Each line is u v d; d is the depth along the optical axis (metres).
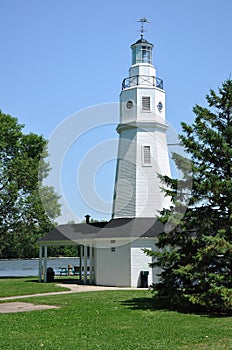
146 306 18.62
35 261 82.00
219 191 16.52
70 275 42.78
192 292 17.06
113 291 25.44
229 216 16.45
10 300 21.83
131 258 28.83
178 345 11.66
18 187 41.19
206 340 12.20
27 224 41.88
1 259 78.38
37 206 39.78
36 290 26.66
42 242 34.03
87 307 18.53
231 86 17.41
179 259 17.17
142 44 31.55
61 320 15.40
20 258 74.38
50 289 27.11
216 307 16.39
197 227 16.94
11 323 14.95
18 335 13.07
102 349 11.29
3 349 11.38
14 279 37.75
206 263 16.67
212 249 15.99
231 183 16.30
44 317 16.05
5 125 41.66
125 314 16.58
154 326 14.17
